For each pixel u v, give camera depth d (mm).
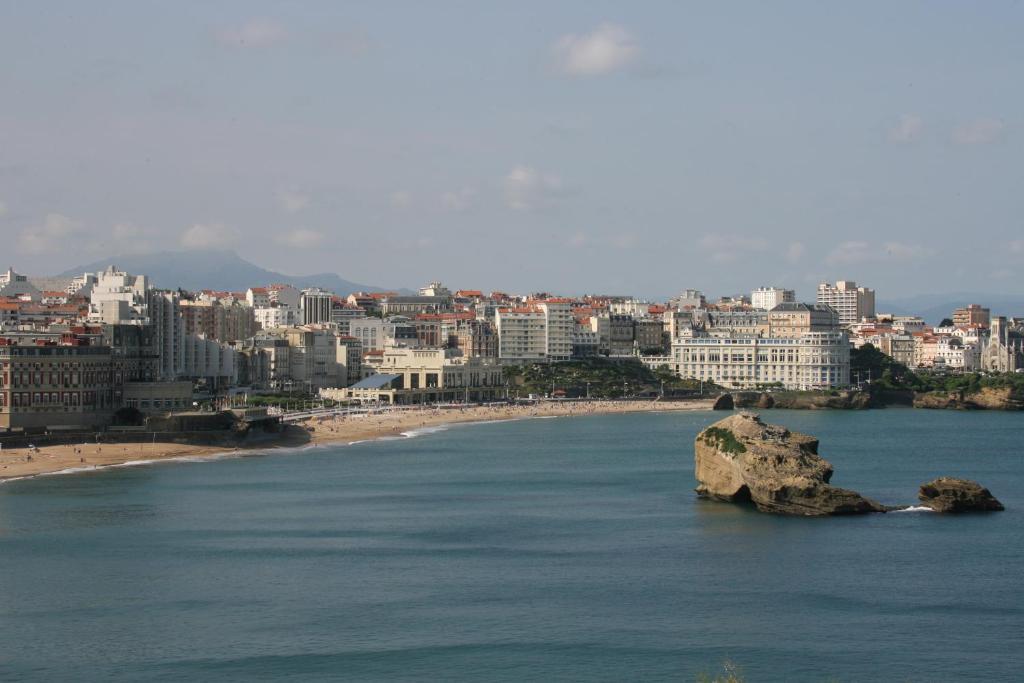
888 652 170000
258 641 173375
